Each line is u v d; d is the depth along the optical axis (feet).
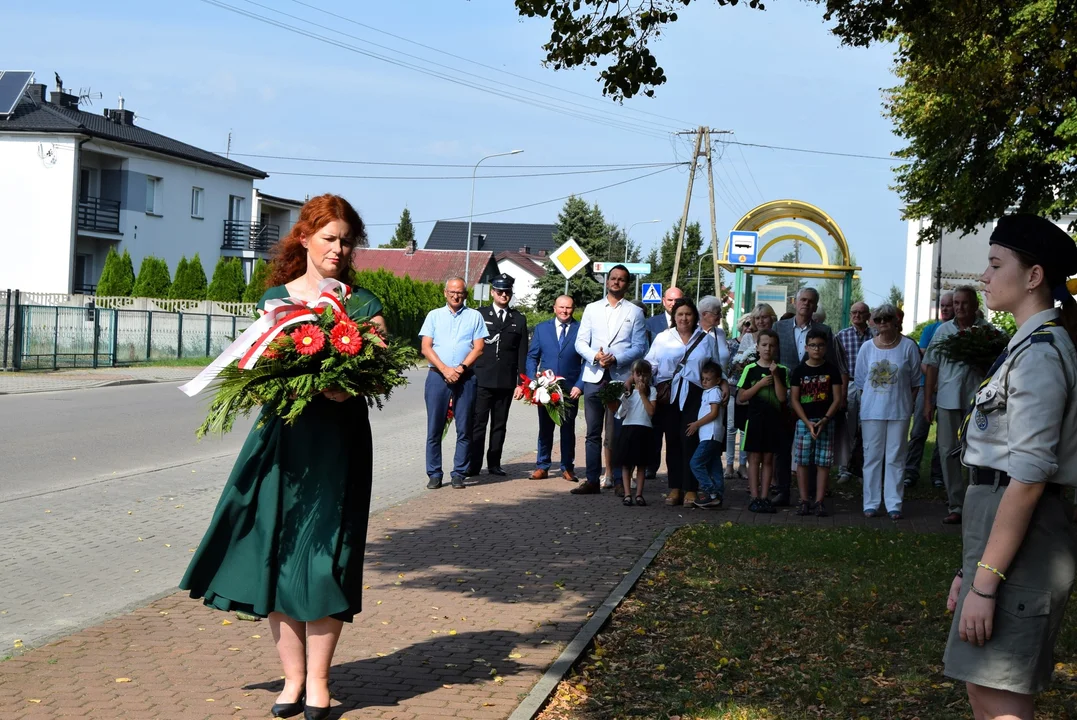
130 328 106.83
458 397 39.58
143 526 31.09
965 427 11.41
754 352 40.24
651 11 31.04
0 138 147.23
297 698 15.33
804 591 23.89
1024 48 36.17
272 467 14.82
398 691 16.63
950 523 33.30
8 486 37.27
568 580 24.62
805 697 16.98
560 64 31.65
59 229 147.23
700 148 164.66
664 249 330.95
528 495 38.17
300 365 14.44
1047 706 16.92
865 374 34.68
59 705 15.55
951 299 38.68
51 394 74.33
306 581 14.67
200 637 19.31
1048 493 10.75
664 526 32.09
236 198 181.68
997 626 10.78
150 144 161.17
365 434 15.40
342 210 15.84
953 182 66.59
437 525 31.68
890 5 34.04
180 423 58.80
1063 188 63.00
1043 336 10.66
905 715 16.39
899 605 22.71
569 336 42.14
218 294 142.10
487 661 18.31
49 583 24.09
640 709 16.16
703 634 20.26
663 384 36.47
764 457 35.42
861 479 43.96
